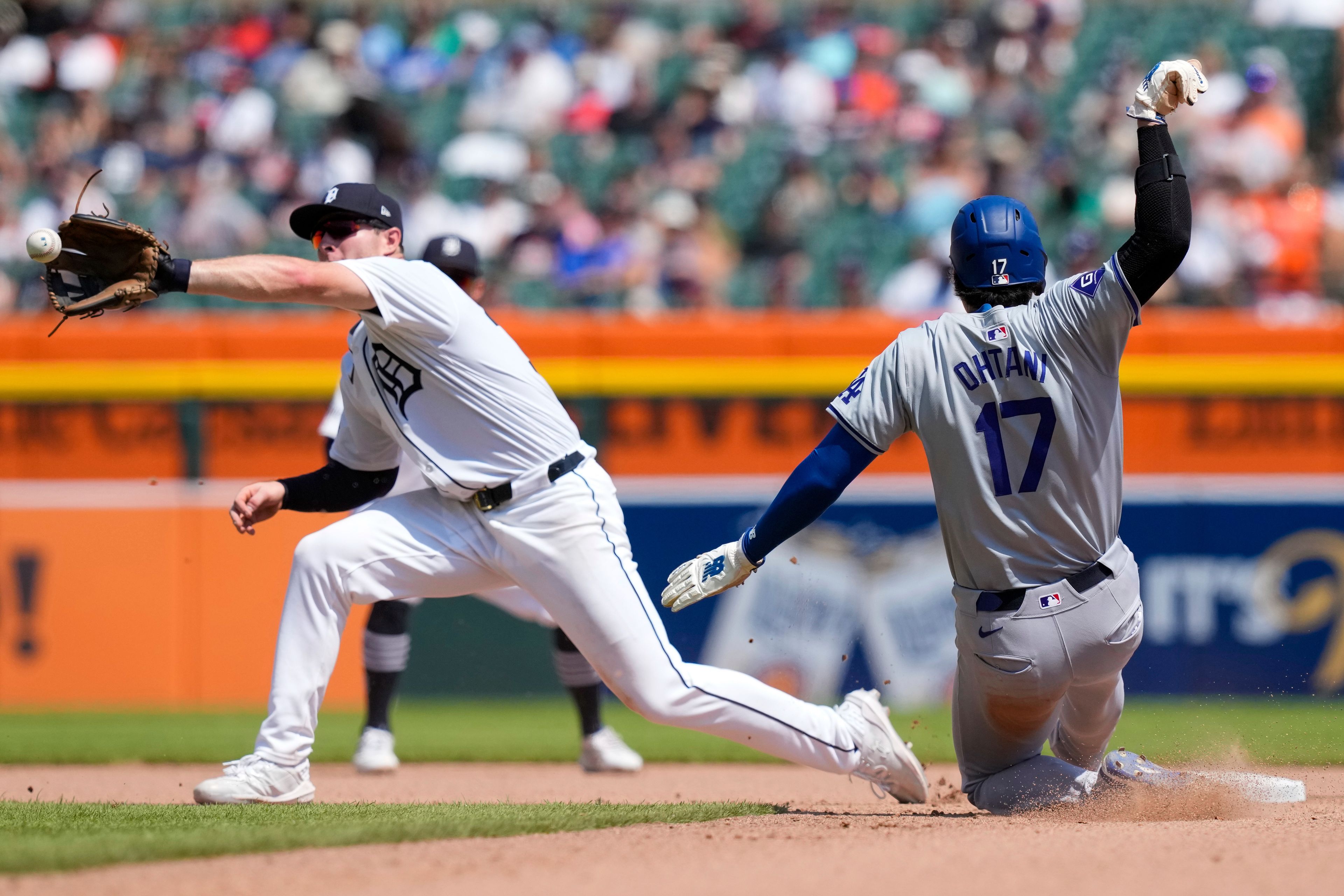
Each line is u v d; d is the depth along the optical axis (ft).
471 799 52.03
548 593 42.42
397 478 49.47
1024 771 42.27
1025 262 40.09
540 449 42.37
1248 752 65.82
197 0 158.61
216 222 131.23
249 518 45.65
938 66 149.69
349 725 81.41
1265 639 88.12
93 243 36.70
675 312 121.39
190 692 87.61
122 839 34.01
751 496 88.94
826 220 133.28
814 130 143.74
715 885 29.27
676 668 42.45
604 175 141.69
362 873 30.81
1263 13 151.94
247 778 43.01
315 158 136.26
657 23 158.20
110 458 88.94
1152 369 88.74
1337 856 31.89
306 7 159.33
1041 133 142.82
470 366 41.86
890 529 88.02
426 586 43.91
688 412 89.30
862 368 88.69
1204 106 140.56
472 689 88.12
